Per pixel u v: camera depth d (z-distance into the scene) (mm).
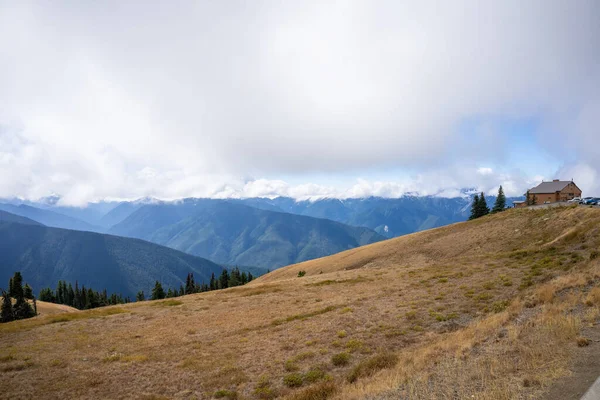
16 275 81125
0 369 18953
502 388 8078
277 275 96750
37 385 16609
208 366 17734
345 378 13570
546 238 43312
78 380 17031
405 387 9930
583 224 38688
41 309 92625
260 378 15461
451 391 8672
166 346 22359
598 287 15859
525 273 28688
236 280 130875
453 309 22484
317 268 83250
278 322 25812
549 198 93562
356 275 49000
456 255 52938
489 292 25109
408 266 51969
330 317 25281
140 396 14805
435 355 12680
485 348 11672
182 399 14305
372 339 18938
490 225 61594
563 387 7492
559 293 17656
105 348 22844
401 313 23609
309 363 16609
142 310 38406
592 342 9750
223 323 27703
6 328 31406
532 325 12812
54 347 23672
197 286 139625
